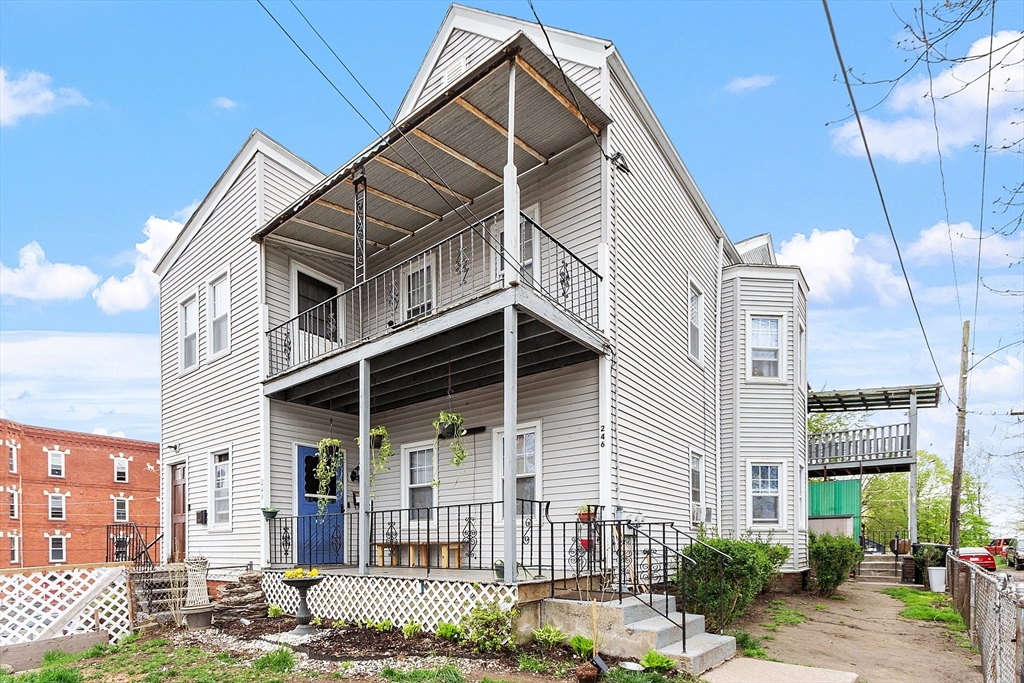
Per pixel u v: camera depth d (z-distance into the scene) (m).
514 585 7.06
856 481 18.77
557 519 9.12
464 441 10.66
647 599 7.58
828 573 13.59
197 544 12.70
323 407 12.34
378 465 10.27
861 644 8.66
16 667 7.96
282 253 12.27
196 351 13.62
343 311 13.09
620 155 9.62
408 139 8.88
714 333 14.41
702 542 8.38
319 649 7.34
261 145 12.36
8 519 25.58
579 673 5.91
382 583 8.41
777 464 14.45
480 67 7.78
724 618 8.70
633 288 9.82
